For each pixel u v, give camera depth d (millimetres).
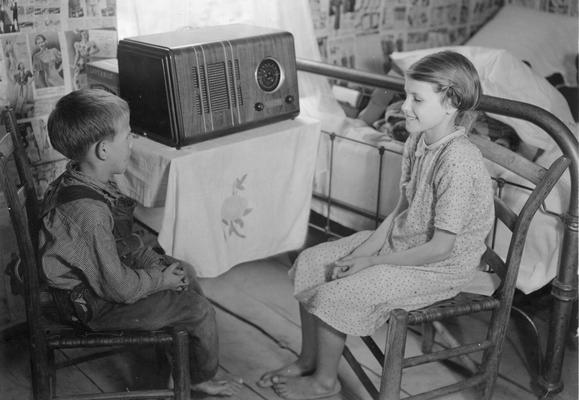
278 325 2049
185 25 2203
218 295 2191
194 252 1795
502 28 2883
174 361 1477
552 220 1785
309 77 2342
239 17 2295
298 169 1973
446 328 2039
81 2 1938
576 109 2699
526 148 2109
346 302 1530
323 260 1681
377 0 2742
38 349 1463
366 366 1876
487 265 1834
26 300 1437
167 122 1726
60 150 1492
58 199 1464
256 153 1850
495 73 2236
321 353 1647
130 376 1828
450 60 1452
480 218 1545
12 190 1378
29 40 1865
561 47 2861
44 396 1496
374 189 2145
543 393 1764
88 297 1483
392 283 1525
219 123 1793
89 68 1939
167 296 1529
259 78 1850
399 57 2445
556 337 1712
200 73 1729
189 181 1722
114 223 1564
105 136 1462
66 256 1435
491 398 1702
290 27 2307
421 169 1566
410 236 1620
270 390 1766
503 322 1604
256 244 1956
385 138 2191
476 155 1505
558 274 1675
